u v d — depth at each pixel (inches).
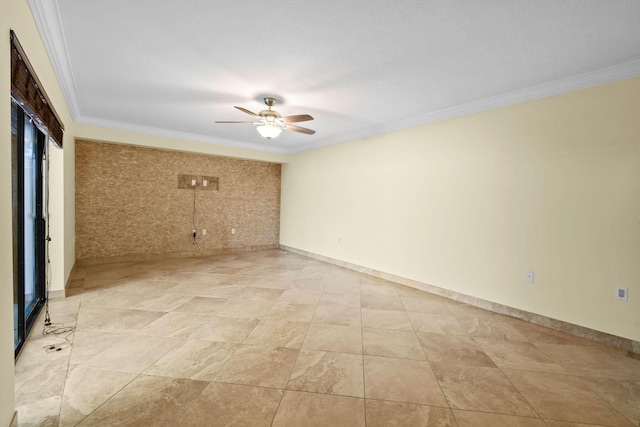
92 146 197.5
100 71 115.3
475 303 141.6
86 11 79.5
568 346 103.2
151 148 218.2
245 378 79.9
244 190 264.5
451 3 73.7
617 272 103.6
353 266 207.9
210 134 219.1
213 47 97.0
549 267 119.1
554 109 117.7
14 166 92.1
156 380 78.2
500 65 104.7
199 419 64.7
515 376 84.2
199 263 215.8
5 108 56.1
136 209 215.0
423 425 64.7
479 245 140.5
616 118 103.7
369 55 99.9
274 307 132.6
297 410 68.4
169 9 78.5
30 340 97.9
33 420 62.9
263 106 151.8
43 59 90.4
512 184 129.5
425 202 163.2
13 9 61.1
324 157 233.8
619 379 83.9
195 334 104.8
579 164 111.7
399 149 177.2
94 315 119.2
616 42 89.2
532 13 76.9
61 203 136.3
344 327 113.8
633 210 100.7
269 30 87.0
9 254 57.7
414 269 168.6
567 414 69.3
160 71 114.6
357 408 69.5
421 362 90.4
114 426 62.0
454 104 144.2
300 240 259.6
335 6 75.9
